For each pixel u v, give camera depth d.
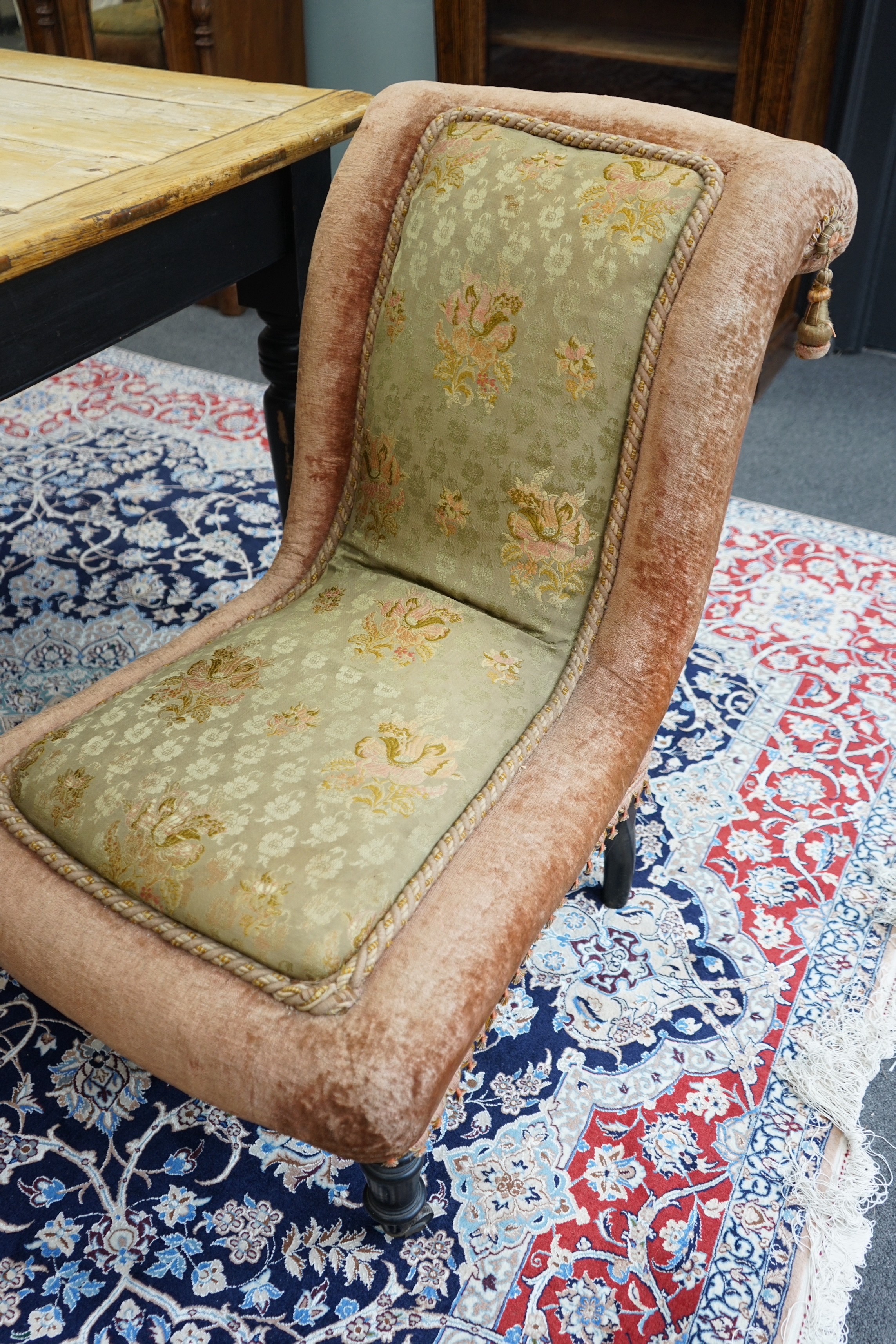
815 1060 1.34
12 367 1.20
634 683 1.20
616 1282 1.16
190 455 2.52
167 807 1.06
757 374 1.12
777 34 2.18
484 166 1.20
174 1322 1.13
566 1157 1.26
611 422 1.15
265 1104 0.93
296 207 1.52
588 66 2.50
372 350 1.31
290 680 1.18
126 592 2.12
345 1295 1.15
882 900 1.54
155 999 0.98
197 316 3.14
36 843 1.09
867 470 2.46
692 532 1.15
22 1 2.83
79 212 1.19
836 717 1.83
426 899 1.01
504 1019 1.40
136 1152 1.28
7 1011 1.43
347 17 3.00
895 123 2.48
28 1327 1.13
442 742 1.12
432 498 1.27
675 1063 1.35
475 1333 1.12
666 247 1.11
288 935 0.96
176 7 2.65
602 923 1.52
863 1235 1.19
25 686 1.91
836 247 1.13
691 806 1.68
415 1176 1.10
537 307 1.16
